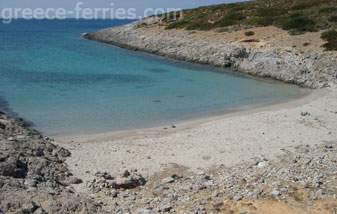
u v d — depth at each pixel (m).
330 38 36.84
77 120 20.62
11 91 27.02
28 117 20.83
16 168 11.47
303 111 21.95
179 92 28.47
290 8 55.66
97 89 28.72
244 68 38.06
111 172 13.30
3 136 14.64
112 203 10.90
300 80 31.97
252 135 17.56
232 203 10.66
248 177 12.72
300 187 11.55
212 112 22.81
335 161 13.88
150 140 17.17
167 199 11.15
